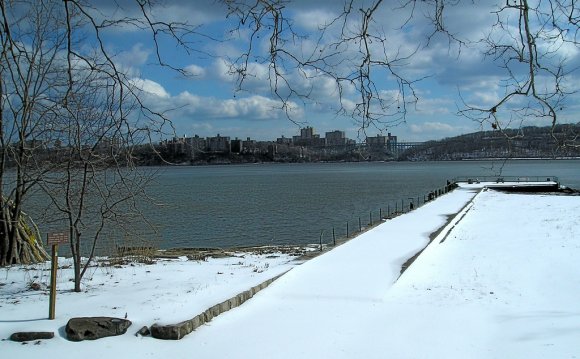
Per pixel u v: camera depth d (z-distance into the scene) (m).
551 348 8.55
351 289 12.18
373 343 8.70
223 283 11.86
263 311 10.25
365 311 10.52
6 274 12.67
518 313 10.91
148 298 10.16
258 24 5.41
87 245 19.42
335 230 35.50
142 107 7.52
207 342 8.28
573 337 9.13
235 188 88.12
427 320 10.11
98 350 7.66
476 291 12.93
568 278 14.57
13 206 14.98
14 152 12.59
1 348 7.60
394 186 90.56
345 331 9.23
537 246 20.69
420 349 8.52
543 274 15.28
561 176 110.75
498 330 9.69
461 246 21.55
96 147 10.34
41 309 9.21
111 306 9.51
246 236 33.28
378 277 13.40
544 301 12.11
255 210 49.59
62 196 14.77
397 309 10.78
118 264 15.38
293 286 12.37
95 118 14.70
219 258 18.02
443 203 41.31
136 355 7.59
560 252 19.02
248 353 7.96
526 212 36.88
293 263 15.41
